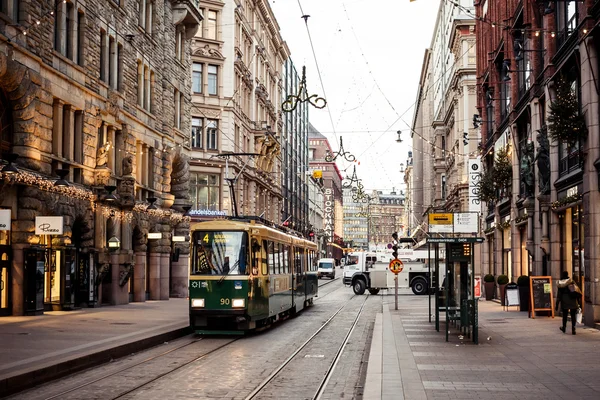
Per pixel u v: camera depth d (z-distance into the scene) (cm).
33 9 2444
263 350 1856
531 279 2681
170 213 3994
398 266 3256
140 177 3650
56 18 2727
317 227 14125
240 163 6178
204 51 5738
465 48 6009
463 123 6000
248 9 6781
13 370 1267
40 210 2477
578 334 2045
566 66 2516
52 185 2522
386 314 2995
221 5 5884
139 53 3641
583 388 1160
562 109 2203
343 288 6400
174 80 4309
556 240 2730
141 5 3719
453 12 6569
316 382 1337
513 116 3550
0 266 2369
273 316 2622
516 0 3534
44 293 2714
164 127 4081
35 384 1274
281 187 8831
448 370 1372
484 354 1623
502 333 2108
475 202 4656
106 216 3106
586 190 2231
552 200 2738
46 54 2559
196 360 1642
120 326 2186
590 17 2158
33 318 2373
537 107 3056
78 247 2961
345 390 1268
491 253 4616
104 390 1223
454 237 2008
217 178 5762
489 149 4531
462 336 1997
